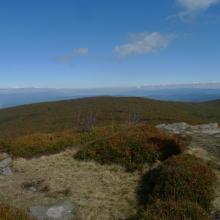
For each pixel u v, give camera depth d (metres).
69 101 122.50
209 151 16.62
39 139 21.92
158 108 99.69
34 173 15.87
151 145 16.88
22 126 75.25
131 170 15.48
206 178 12.05
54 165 16.97
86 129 25.75
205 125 24.70
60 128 61.31
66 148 20.50
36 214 11.17
